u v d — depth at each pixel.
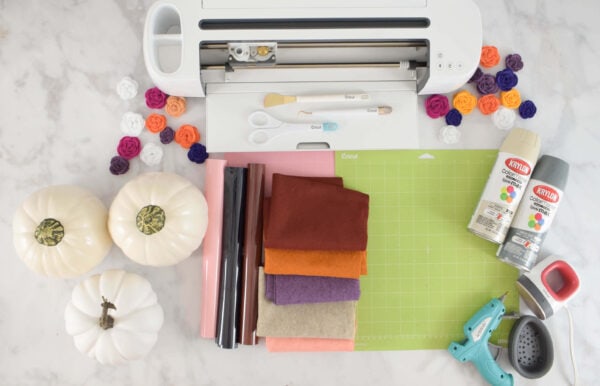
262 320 1.03
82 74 1.11
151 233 0.94
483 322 1.07
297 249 1.03
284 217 1.03
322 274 1.02
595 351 1.14
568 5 1.19
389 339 1.10
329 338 1.05
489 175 1.11
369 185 1.12
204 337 1.05
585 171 1.17
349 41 1.00
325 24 0.99
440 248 1.12
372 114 1.09
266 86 1.08
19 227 0.95
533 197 1.07
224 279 1.04
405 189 1.12
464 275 1.12
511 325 1.11
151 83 1.12
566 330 1.13
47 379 1.06
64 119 1.10
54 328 1.07
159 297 1.08
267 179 1.10
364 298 1.10
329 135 1.09
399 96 1.10
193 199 0.97
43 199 0.96
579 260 1.15
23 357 1.06
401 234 1.12
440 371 1.10
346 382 1.09
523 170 1.06
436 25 1.00
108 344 0.95
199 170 1.10
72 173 1.09
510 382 1.06
